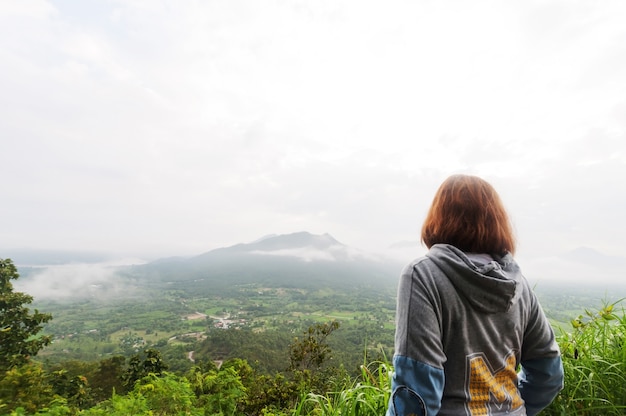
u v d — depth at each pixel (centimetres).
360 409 146
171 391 243
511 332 86
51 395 554
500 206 97
